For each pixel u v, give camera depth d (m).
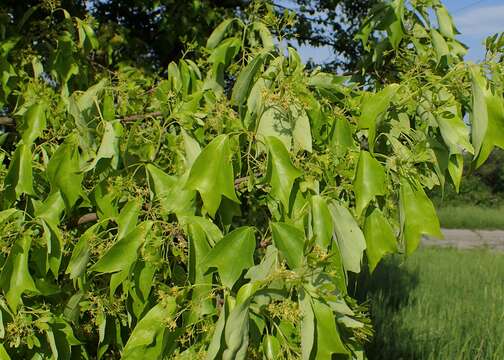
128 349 0.54
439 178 0.58
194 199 0.58
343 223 0.56
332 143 0.60
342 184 0.57
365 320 0.55
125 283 0.58
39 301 0.67
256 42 0.68
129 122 0.68
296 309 0.49
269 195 0.61
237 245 0.53
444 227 6.82
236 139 0.57
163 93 0.67
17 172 0.62
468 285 2.52
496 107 0.52
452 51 0.73
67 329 0.63
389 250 0.57
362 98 0.64
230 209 0.61
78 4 1.10
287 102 0.56
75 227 0.71
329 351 0.50
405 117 0.61
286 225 0.53
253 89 0.60
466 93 0.56
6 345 0.61
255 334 0.52
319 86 0.62
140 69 1.04
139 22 1.36
